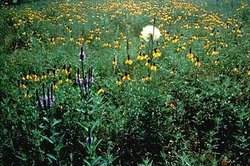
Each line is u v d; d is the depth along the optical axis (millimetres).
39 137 4289
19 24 13969
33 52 10047
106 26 13695
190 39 10516
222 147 4773
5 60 8977
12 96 6152
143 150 4727
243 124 4859
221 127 4977
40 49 10305
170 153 4664
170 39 10336
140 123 4848
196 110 5461
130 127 4828
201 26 13742
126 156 4648
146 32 8078
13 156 4465
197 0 20656
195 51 9195
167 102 5371
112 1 20672
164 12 16500
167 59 8508
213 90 5594
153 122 4840
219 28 12828
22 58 9297
